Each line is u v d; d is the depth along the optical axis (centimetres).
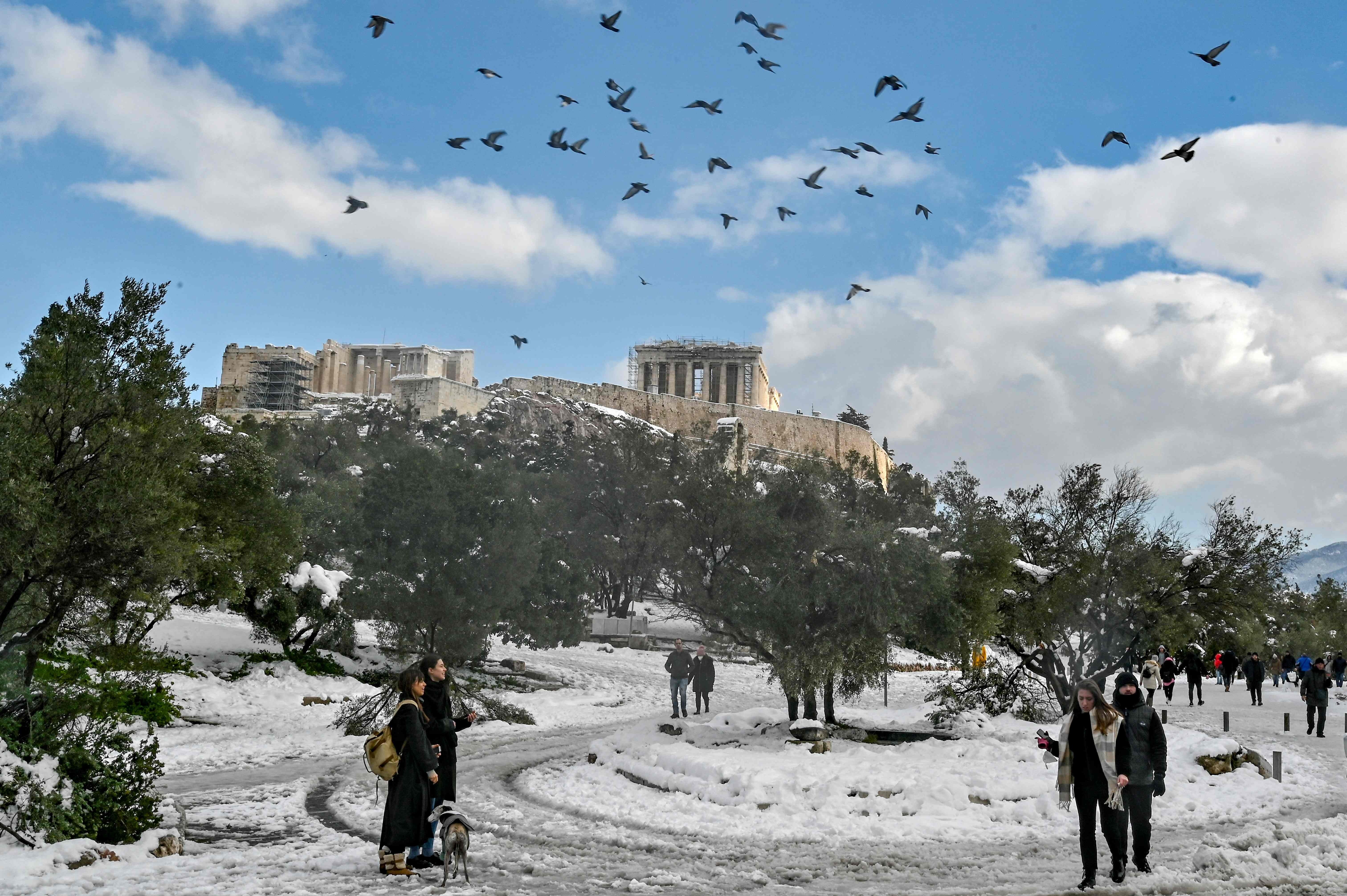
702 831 1272
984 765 1598
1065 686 2394
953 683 2608
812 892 886
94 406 1472
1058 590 2341
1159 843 1213
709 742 1912
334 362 16412
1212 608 2372
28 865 880
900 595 2011
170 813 1193
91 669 1534
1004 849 1170
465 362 16975
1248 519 2372
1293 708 3269
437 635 3158
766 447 13300
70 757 1084
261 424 4456
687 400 13800
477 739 2412
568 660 4450
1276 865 943
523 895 824
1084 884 889
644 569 5325
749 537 2078
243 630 3969
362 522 3212
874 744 1875
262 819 1274
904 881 962
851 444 14938
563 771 1828
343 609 3269
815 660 1962
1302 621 5231
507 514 3262
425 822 908
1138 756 983
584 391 13088
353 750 2117
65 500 1392
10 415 1367
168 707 2236
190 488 2316
